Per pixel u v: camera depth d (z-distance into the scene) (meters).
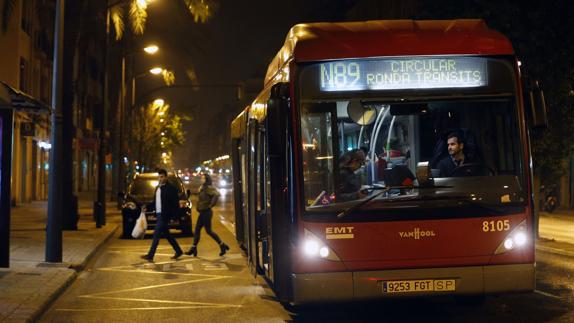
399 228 7.82
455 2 20.14
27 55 37.28
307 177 7.88
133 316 9.57
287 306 9.93
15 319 8.58
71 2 23.06
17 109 14.28
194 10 25.45
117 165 38.06
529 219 8.02
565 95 18.81
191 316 9.51
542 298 10.21
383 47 8.09
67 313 9.81
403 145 8.03
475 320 8.77
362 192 7.86
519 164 8.09
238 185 14.96
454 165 8.00
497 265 7.91
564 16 18.48
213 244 19.84
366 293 7.77
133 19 28.80
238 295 11.19
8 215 12.93
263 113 9.96
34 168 42.94
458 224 7.88
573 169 37.44
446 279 7.84
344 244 7.78
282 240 8.27
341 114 8.00
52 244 14.22
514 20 18.83
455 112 8.11
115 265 15.29
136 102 46.31
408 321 8.80
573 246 17.19
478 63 8.20
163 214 16.20
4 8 29.11
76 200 23.83
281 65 9.05
